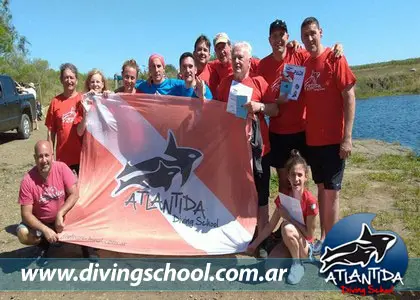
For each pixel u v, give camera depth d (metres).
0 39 36.25
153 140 5.31
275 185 7.80
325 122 4.79
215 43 5.91
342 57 4.63
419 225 5.71
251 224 5.09
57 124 5.56
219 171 5.23
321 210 5.28
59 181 4.71
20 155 11.19
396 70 63.25
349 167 9.68
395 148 12.55
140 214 5.16
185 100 5.21
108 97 5.30
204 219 5.18
